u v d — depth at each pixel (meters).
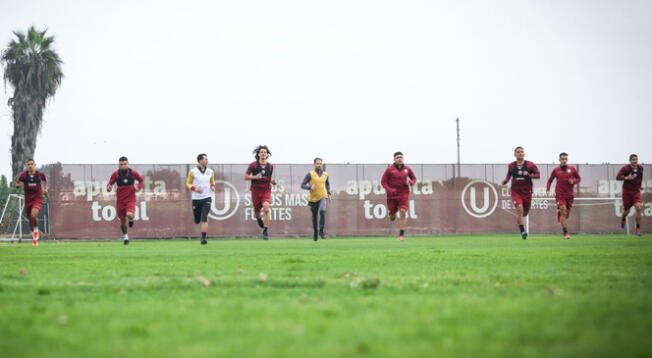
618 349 4.30
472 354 4.20
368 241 25.89
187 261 13.58
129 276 9.95
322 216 30.20
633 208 36.69
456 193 35.44
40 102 56.81
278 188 34.03
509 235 33.62
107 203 33.34
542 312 5.71
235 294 7.60
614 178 36.59
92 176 33.31
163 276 9.88
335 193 34.50
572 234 36.19
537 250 16.77
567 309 5.86
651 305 6.07
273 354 4.27
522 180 26.30
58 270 11.29
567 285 8.09
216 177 33.94
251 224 34.00
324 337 4.81
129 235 33.41
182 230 33.72
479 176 35.62
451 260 13.09
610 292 7.28
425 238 29.27
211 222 33.84
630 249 17.05
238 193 34.00
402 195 25.34
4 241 33.59
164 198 33.66
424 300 6.72
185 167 33.91
